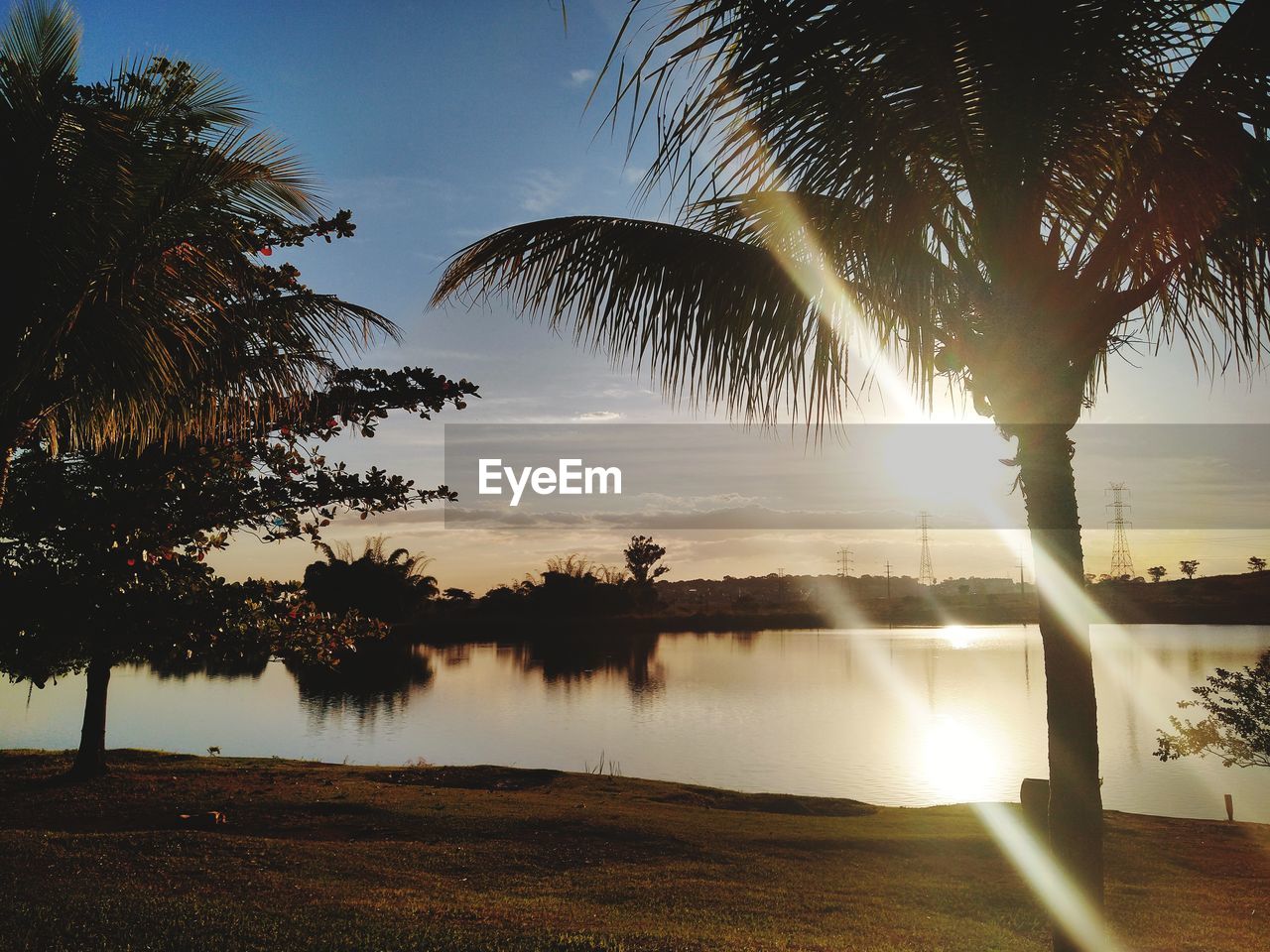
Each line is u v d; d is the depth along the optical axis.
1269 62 3.82
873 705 43.72
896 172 4.52
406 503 11.81
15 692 47.06
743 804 18.28
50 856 9.97
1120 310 4.86
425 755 29.03
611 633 111.62
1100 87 4.30
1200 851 13.95
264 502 10.60
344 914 8.18
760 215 5.66
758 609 143.00
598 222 5.52
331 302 7.77
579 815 15.25
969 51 4.20
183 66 6.77
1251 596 121.12
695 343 5.30
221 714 38.69
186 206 6.27
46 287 6.23
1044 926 9.52
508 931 7.88
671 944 7.61
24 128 6.02
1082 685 4.82
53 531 8.50
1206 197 4.34
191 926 7.30
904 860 12.80
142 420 7.16
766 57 3.98
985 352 4.97
